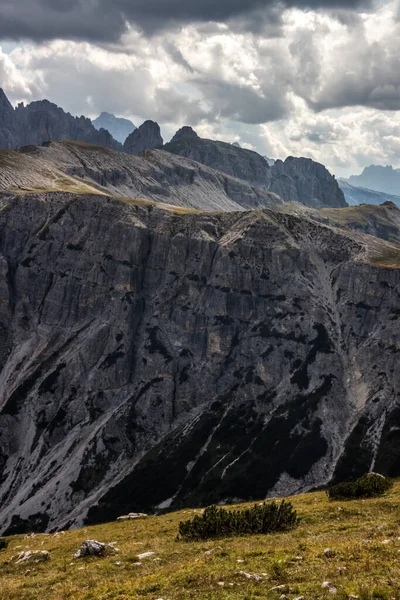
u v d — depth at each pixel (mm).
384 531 34469
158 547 38781
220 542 37281
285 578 24922
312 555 28203
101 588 27359
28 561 40406
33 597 29156
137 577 29062
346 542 31094
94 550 38688
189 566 29234
